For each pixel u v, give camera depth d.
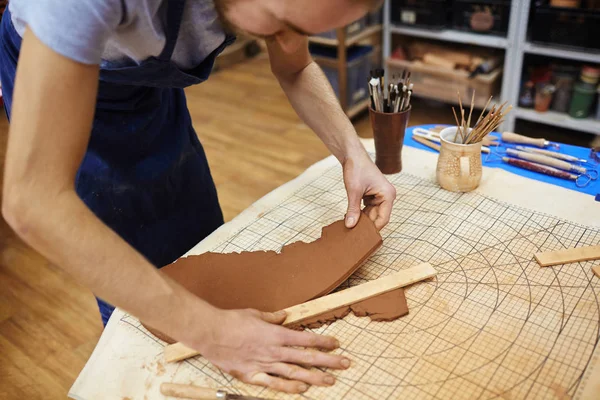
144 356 0.82
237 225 1.12
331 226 1.02
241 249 1.04
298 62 1.07
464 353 0.78
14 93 0.59
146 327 0.86
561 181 1.19
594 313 0.83
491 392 0.72
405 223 1.08
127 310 0.66
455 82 2.68
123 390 0.77
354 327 0.84
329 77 2.83
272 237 1.07
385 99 1.19
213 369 0.79
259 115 3.15
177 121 1.18
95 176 1.03
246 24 0.62
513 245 0.99
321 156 2.70
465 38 2.54
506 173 1.22
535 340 0.79
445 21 2.61
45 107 0.58
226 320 0.72
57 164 0.61
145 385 0.77
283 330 0.76
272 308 0.87
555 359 0.76
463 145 1.11
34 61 0.57
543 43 2.29
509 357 0.76
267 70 3.79
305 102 1.11
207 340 0.70
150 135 1.09
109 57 0.84
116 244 0.65
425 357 0.78
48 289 1.97
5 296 1.94
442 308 0.86
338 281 0.91
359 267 0.97
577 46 2.22
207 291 0.90
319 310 0.86
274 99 3.34
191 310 0.69
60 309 1.88
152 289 0.66
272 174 2.57
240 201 2.37
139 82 0.91
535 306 0.85
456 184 1.15
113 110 1.01
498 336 0.80
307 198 1.20
